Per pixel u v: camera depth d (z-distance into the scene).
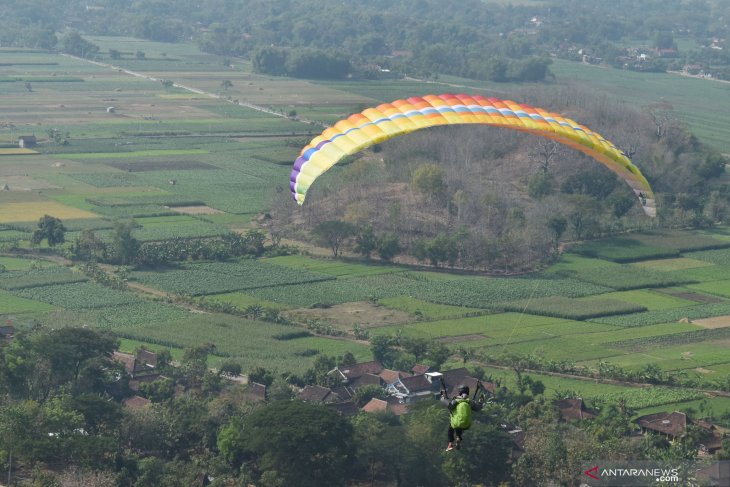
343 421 134.12
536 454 130.12
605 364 188.50
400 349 196.12
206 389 168.75
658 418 159.50
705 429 155.50
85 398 144.38
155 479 130.75
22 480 129.25
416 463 131.88
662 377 184.25
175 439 145.25
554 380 184.88
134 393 167.38
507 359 192.00
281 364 187.38
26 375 157.50
